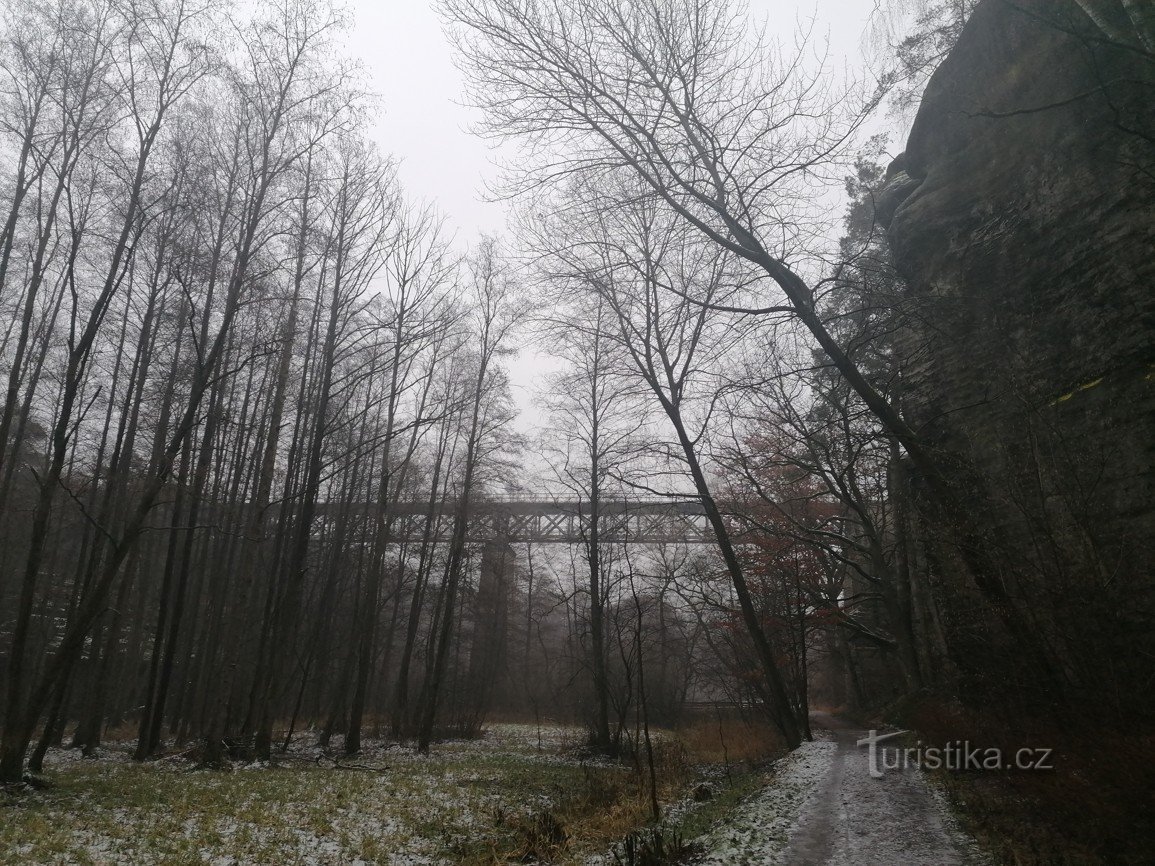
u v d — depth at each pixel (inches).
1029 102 553.6
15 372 671.1
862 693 1251.2
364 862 383.6
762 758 774.5
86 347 545.0
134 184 593.9
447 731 1154.0
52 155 610.9
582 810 550.0
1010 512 462.3
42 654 1099.3
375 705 1594.5
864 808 384.2
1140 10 369.4
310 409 971.3
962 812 348.2
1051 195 523.2
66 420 537.6
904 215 660.7
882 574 776.3
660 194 547.2
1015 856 262.5
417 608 1126.4
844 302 676.1
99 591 517.0
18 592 1252.5
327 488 1189.1
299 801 513.3
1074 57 510.9
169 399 836.0
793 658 874.1
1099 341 461.4
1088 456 398.3
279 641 769.6
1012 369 484.1
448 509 1318.9
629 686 850.8
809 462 854.5
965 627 447.8
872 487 977.5
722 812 431.2
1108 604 311.1
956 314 565.6
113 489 797.2
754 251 536.7
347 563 1248.2
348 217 888.3
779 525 888.3
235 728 786.2
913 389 644.7
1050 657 356.5
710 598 927.0
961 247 593.6
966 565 452.8
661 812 491.8
